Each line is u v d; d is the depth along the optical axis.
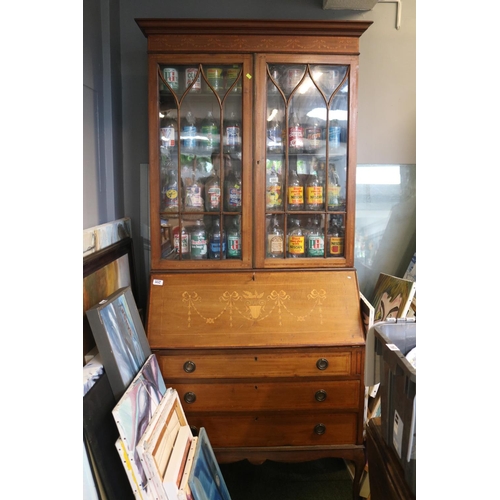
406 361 1.18
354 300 2.04
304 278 2.08
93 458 1.24
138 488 1.30
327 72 2.06
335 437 1.98
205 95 2.05
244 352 1.91
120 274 2.13
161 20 1.93
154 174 2.04
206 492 1.54
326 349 1.93
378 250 2.59
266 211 2.10
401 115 2.52
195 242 2.12
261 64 2.00
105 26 2.21
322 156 2.11
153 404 1.55
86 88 1.98
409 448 1.15
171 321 1.96
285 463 2.27
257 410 1.94
